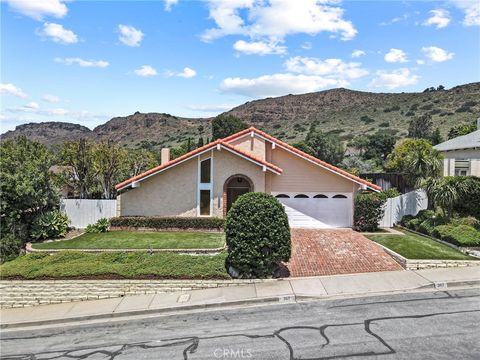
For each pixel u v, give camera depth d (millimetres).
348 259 15602
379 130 83750
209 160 20953
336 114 111188
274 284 13391
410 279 13211
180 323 10984
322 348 8797
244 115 134000
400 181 26000
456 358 8039
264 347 9039
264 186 20812
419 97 109562
